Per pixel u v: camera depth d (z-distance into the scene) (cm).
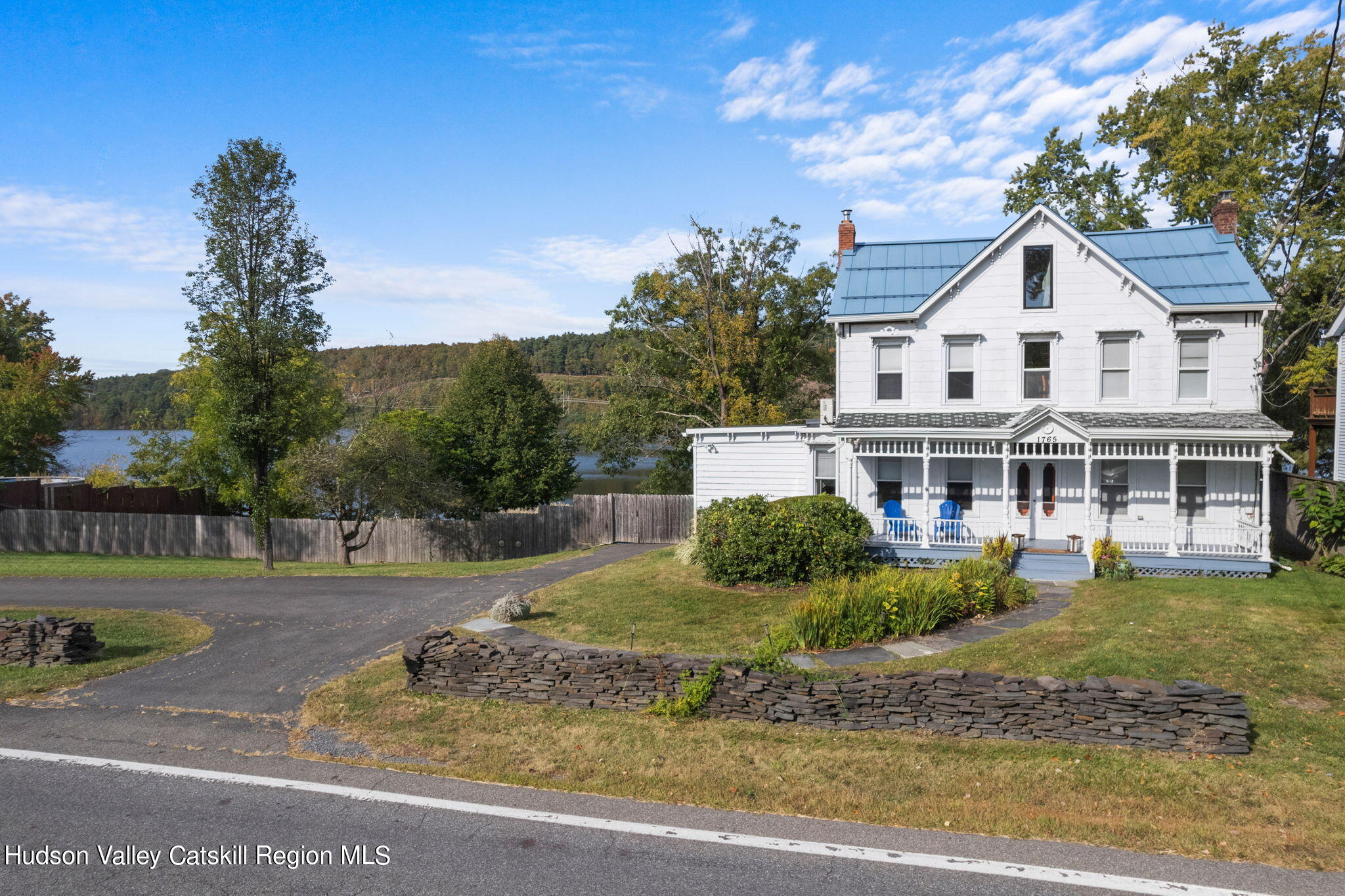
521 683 1165
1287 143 3409
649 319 4253
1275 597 1577
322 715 1112
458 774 914
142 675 1318
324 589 2091
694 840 750
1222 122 3434
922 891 653
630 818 799
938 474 2211
